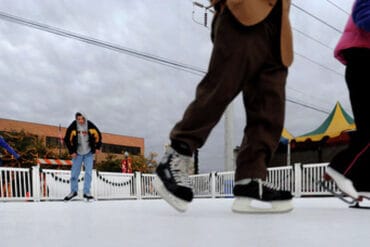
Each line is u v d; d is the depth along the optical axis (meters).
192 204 2.48
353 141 1.89
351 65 1.87
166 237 0.80
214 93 1.41
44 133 32.94
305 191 7.64
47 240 0.77
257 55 1.43
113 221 1.20
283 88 1.58
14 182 7.50
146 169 26.83
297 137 10.45
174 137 1.45
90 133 5.86
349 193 1.89
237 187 1.57
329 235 0.83
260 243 0.72
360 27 1.76
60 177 8.30
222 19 1.42
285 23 1.47
